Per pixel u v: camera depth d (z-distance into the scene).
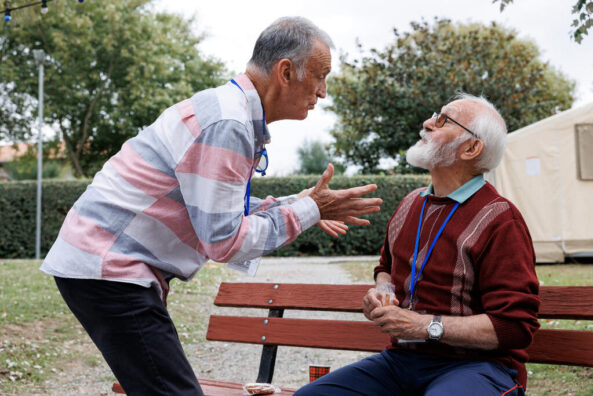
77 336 5.88
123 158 2.11
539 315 2.46
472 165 2.35
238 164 2.01
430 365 2.24
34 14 8.63
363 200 2.18
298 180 15.01
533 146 11.09
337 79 20.91
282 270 11.18
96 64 27.30
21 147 30.78
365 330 2.83
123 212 2.04
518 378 2.26
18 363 4.89
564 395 3.65
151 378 2.01
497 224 2.18
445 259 2.25
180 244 2.12
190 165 2.01
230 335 3.20
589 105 10.86
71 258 2.01
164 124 2.09
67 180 15.76
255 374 5.07
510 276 2.09
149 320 2.02
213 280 9.36
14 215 15.42
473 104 2.37
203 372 5.14
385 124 20.11
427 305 2.27
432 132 2.38
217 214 1.97
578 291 2.40
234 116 2.03
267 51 2.16
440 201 2.36
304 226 2.14
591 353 2.33
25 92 27.58
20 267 10.68
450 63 19.69
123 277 1.98
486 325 2.05
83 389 4.57
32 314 6.38
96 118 28.56
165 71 27.45
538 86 20.53
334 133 22.39
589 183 10.86
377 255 14.43
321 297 2.98
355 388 2.30
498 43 21.30
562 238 10.87
